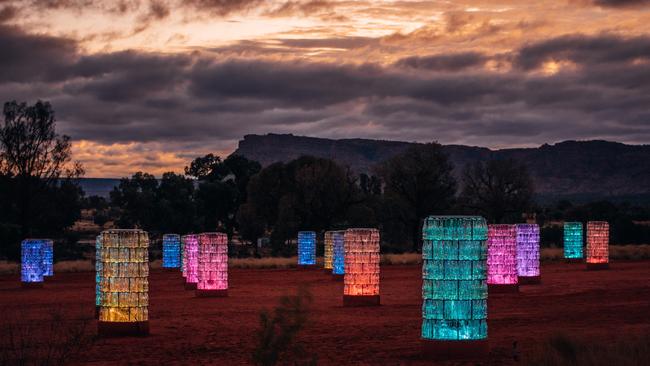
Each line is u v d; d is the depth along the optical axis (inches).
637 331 773.3
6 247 3304.6
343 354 690.2
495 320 903.7
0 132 2881.4
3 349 766.5
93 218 6422.2
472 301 653.3
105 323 847.7
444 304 654.5
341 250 1696.6
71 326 933.2
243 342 789.9
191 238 1535.4
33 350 754.8
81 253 3526.1
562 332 674.8
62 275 2117.4
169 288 1585.9
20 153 2878.9
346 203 3444.9
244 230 3732.8
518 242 1428.4
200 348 758.5
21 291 1590.8
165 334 860.0
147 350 751.7
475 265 655.1
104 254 854.5
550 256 2386.8
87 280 1908.2
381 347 726.5
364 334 820.6
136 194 4089.6
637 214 4709.6
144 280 856.9
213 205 4252.0
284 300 549.3
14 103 2888.8
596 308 1002.1
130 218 4074.8
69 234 4170.8
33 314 1103.6
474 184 3727.9
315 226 3462.1
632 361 562.3
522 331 807.1
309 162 3649.1
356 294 1122.0
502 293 1243.8
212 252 1323.8
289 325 546.3
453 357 650.8
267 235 4630.9
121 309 845.8
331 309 1083.3
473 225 655.1
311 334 824.9
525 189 3683.6
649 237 3804.1
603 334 755.4
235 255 3474.4
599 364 565.3
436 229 658.2
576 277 1589.6
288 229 3435.0
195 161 4778.5
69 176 2965.1
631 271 1738.4
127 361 694.5
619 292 1226.0
